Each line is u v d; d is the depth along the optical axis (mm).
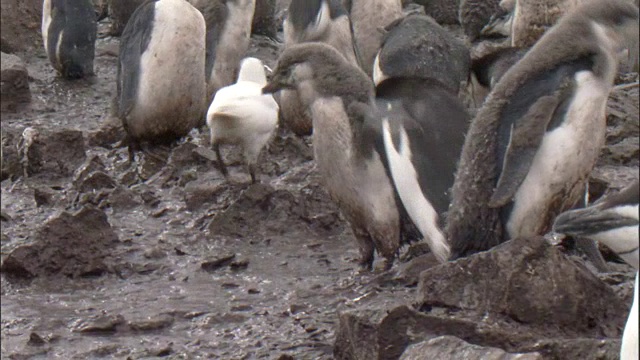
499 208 10391
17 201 15312
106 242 12938
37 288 12133
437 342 8680
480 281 9680
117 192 14898
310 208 14047
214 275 12531
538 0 18625
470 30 25328
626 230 7488
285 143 16828
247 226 13727
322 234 13711
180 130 17281
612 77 10188
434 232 10914
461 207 10578
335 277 12297
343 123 11664
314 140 11992
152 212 14586
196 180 15719
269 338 10680
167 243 13430
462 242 10711
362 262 12453
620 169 16344
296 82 12000
